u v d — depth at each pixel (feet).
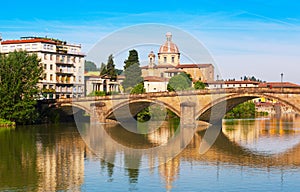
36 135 264.93
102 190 126.93
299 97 296.71
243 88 307.17
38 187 130.41
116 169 153.48
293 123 419.74
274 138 267.59
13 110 330.95
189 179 140.87
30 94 335.67
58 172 149.59
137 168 154.71
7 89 328.49
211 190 128.57
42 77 361.92
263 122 437.99
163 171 151.64
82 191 126.11
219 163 170.30
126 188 128.98
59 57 488.44
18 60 336.08
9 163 167.02
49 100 368.89
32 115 342.03
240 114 574.15
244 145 230.48
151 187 130.52
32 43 478.59
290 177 146.10
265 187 132.98
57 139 243.19
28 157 180.34
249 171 155.53
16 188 129.18
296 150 210.79
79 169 153.99
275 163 172.86
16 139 244.01
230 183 136.56
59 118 369.30
